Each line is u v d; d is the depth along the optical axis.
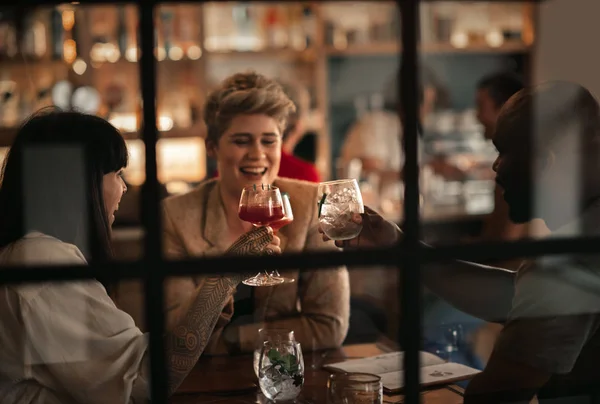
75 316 1.39
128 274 0.84
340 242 1.85
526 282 1.35
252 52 4.66
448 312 2.06
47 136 1.48
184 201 2.26
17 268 0.81
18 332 1.35
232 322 1.91
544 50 4.16
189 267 0.85
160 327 0.85
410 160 0.89
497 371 1.38
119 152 1.57
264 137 2.22
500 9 4.86
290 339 1.53
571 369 1.34
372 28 4.82
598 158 1.39
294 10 4.73
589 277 1.31
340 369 1.72
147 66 0.85
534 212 1.47
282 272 1.98
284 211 2.00
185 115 4.59
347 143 4.92
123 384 1.38
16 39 4.30
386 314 2.71
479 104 3.09
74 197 1.50
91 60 4.43
